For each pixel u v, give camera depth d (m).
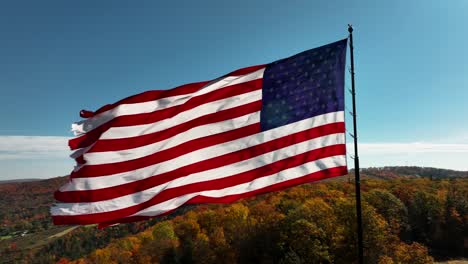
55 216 9.30
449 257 80.06
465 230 86.12
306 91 10.00
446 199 92.12
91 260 93.81
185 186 9.67
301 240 59.41
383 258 52.31
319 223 63.03
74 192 9.40
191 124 9.95
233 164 9.84
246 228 74.25
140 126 9.83
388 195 84.94
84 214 9.34
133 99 9.86
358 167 8.76
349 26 8.95
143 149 9.75
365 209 57.19
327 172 9.60
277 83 10.05
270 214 80.31
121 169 9.62
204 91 10.03
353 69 8.90
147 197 9.58
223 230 82.69
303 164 9.71
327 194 97.06
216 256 71.00
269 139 9.88
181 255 72.88
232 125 9.98
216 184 9.70
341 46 10.04
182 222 98.06
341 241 57.84
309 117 9.95
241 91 10.09
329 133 9.84
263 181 9.70
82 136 9.91
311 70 10.04
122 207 9.48
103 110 9.93
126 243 100.69
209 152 9.88
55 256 134.88
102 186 9.48
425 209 90.12
